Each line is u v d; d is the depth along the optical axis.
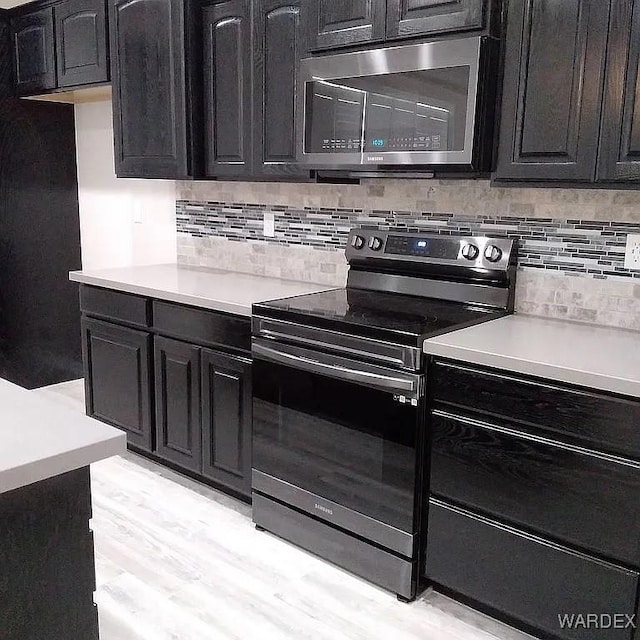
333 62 2.42
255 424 2.58
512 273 2.44
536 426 1.86
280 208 3.20
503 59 2.11
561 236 2.35
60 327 4.38
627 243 2.21
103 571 2.36
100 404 3.35
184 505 2.84
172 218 3.73
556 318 2.40
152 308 2.97
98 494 2.92
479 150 2.14
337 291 2.81
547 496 1.86
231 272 3.42
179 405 2.93
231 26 2.80
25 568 1.15
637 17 1.82
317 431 2.37
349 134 2.44
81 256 4.38
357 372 2.19
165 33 2.96
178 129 3.00
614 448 1.72
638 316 2.22
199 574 2.36
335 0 2.43
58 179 4.19
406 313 2.37
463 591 2.11
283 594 2.27
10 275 4.06
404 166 2.32
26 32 3.70
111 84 3.30
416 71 2.21
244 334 2.60
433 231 2.67
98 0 3.27
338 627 2.11
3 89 3.85
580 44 1.94
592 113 1.94
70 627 1.22
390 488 2.19
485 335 2.12
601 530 1.78
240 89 2.82
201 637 2.05
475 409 1.98
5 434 1.17
